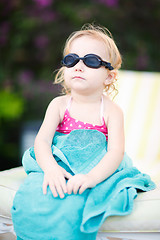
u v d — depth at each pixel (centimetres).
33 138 351
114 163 115
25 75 372
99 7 376
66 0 378
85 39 124
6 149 353
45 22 372
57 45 385
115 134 123
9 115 347
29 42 382
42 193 107
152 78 211
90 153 119
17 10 374
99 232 108
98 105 128
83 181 106
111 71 129
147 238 107
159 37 393
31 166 122
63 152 119
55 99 135
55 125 129
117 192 108
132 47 385
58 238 102
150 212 105
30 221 105
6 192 119
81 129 121
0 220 121
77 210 103
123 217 105
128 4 391
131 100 206
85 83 119
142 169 157
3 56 374
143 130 197
